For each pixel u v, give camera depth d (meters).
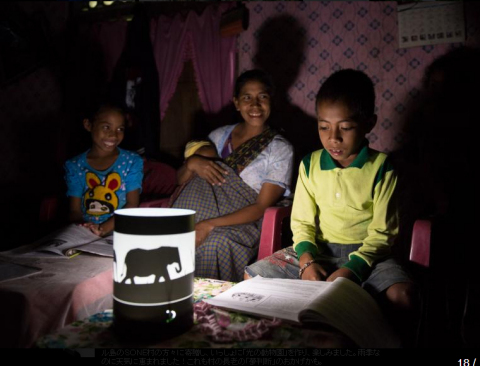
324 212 1.51
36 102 2.96
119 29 2.70
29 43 2.93
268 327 0.85
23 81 2.97
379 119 2.24
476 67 1.54
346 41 2.28
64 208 2.04
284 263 1.46
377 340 0.89
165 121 2.67
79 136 2.79
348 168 1.43
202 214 1.93
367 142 1.49
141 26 2.47
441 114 1.58
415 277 1.33
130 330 0.79
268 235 1.64
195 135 2.62
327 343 0.80
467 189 1.45
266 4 2.42
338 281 1.03
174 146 2.67
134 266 0.78
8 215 2.97
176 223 0.80
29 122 2.98
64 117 2.73
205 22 2.49
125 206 1.98
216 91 2.50
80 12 2.84
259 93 1.98
